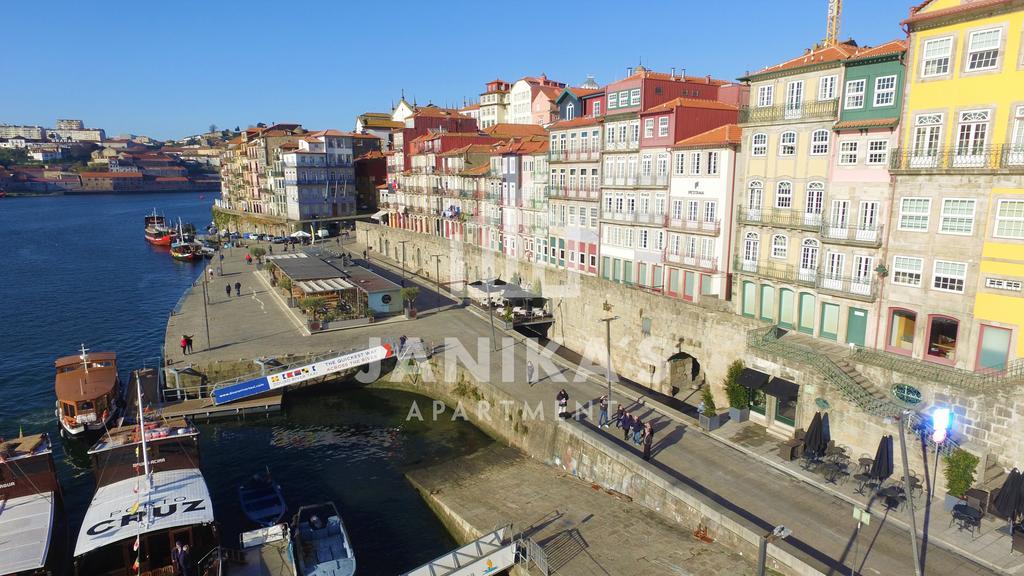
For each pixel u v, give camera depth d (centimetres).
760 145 4056
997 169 2861
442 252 8162
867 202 3469
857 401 3020
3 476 3031
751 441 3391
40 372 5756
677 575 2489
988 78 2898
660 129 5103
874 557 2370
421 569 2547
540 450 3775
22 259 12181
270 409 4681
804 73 3769
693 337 4334
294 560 2739
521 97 11938
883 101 3344
